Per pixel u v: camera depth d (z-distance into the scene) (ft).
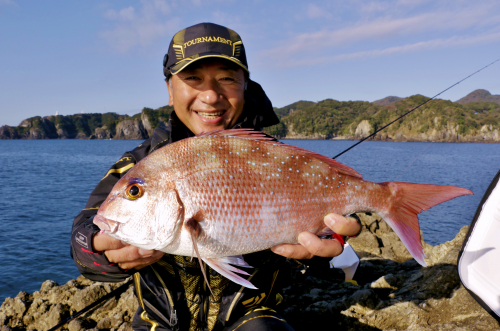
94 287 12.84
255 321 5.82
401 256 17.56
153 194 5.05
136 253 5.04
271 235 5.37
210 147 5.36
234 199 5.22
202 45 5.91
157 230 5.03
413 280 12.08
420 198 5.80
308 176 5.62
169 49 6.53
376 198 5.85
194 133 6.84
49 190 82.07
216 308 6.07
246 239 5.26
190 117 6.51
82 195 74.69
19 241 39.11
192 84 6.16
